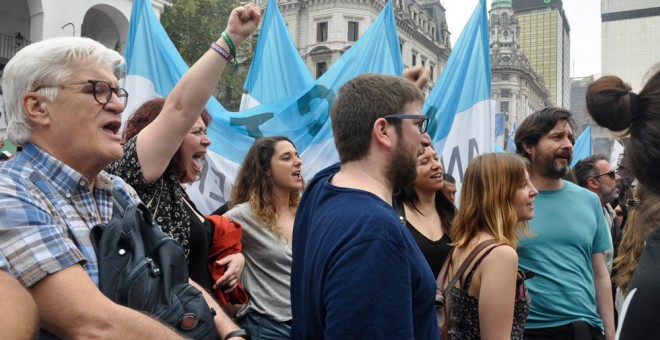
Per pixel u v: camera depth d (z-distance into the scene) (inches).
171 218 88.4
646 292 38.8
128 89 156.3
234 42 82.3
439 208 121.2
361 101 59.6
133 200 70.0
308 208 65.2
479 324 86.2
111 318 49.6
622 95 46.1
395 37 180.1
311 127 171.5
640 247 74.2
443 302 92.2
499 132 568.1
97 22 701.3
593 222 119.1
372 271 49.8
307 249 58.8
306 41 1657.2
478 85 179.8
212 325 59.3
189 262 94.7
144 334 50.4
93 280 55.9
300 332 62.9
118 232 57.0
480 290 85.3
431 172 115.7
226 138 163.5
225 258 102.0
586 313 111.6
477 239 90.8
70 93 59.1
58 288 49.8
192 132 93.4
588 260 117.4
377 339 48.7
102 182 66.3
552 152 117.3
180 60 159.8
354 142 60.1
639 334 38.5
